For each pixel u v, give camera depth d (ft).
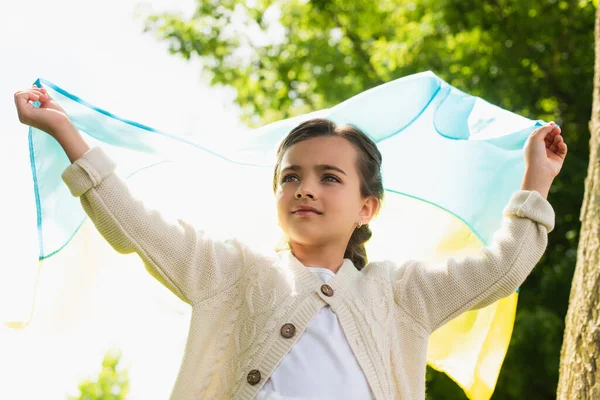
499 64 33.47
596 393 9.25
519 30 33.86
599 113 10.92
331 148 8.83
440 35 35.24
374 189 9.18
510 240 8.69
